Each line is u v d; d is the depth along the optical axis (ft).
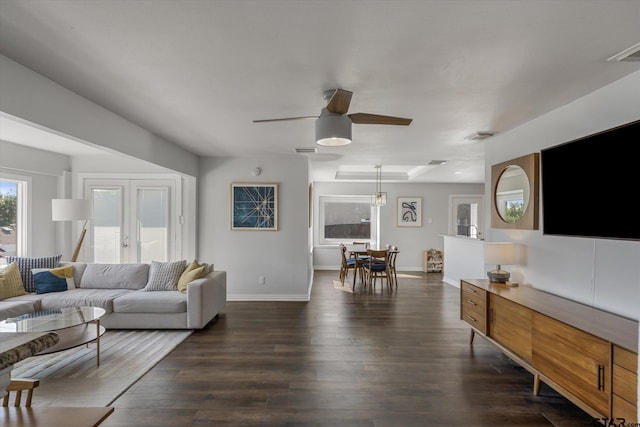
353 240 31.01
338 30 6.15
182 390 8.83
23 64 7.58
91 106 9.94
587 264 8.93
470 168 22.03
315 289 21.89
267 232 19.03
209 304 14.10
